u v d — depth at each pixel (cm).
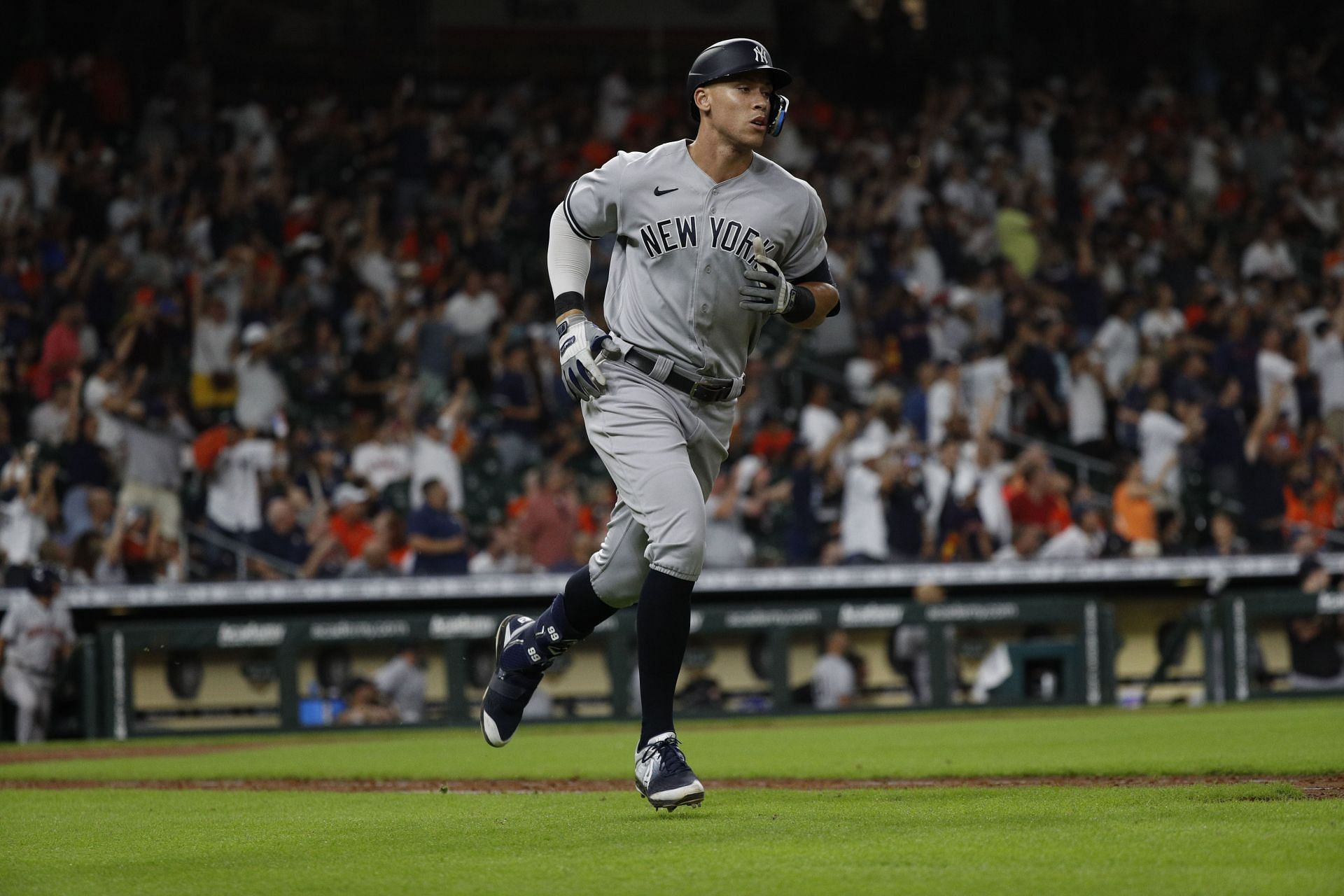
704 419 1441
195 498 4972
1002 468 5300
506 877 992
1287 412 5988
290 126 6788
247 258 5609
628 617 4441
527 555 4734
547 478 4819
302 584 4506
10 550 4472
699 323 1391
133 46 7169
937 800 1503
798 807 1448
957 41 8531
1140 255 6881
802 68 8294
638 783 1360
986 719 3881
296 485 4872
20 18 6950
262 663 4319
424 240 6253
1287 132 7862
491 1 7825
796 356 6266
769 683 4531
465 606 4681
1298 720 3142
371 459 5031
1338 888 864
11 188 5675
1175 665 4866
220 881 1026
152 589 4419
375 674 4391
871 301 6284
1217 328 6419
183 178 6141
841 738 3009
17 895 983
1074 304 6488
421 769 2375
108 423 4744
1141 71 8319
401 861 1100
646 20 7962
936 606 4547
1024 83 8169
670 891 911
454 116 7069
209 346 5384
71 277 5581
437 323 5534
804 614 4491
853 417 5253
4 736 4172
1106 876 923
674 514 1350
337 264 5922
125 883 1031
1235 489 5562
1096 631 4591
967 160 7356
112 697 4166
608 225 1437
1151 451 5534
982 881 915
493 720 1503
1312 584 4716
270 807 1680
